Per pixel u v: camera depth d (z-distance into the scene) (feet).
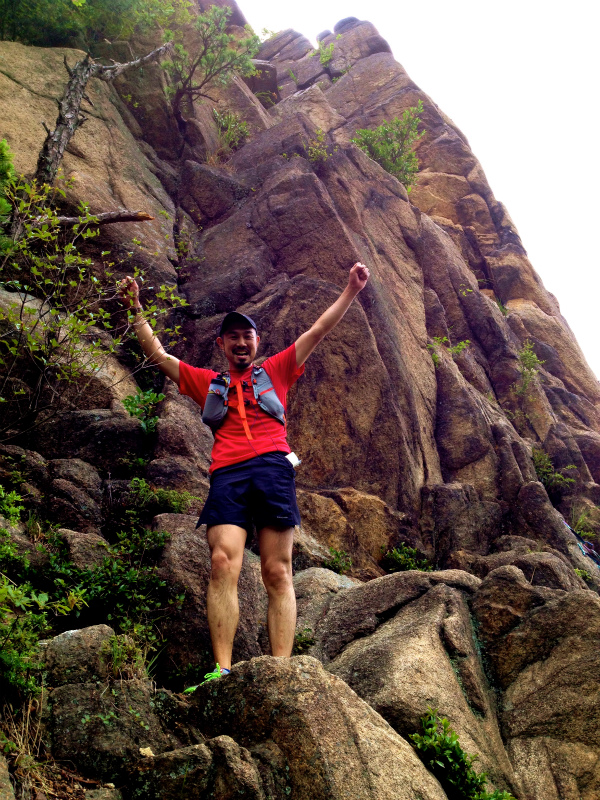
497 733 12.01
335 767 8.70
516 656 13.19
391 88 60.39
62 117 22.62
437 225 47.52
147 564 14.82
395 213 38.42
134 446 19.94
